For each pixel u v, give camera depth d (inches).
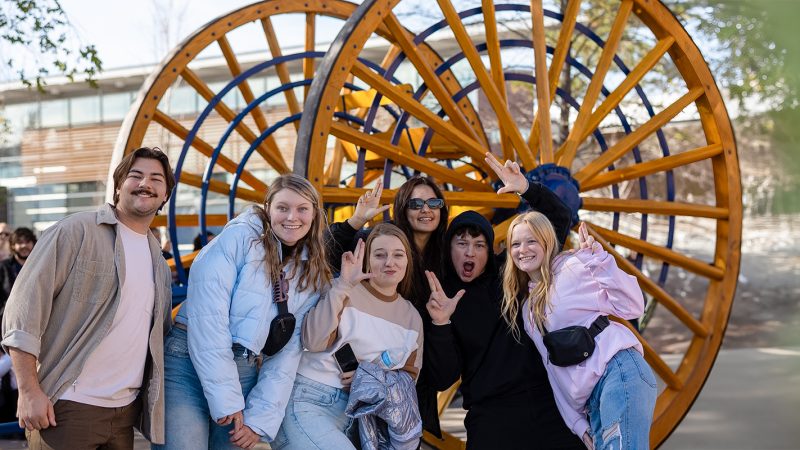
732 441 262.2
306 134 204.7
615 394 139.3
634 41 565.3
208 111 278.5
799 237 710.5
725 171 268.7
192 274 136.8
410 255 154.3
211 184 318.3
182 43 289.0
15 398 253.0
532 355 155.7
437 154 297.4
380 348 146.9
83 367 126.8
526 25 551.2
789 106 552.1
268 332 137.5
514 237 153.9
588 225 248.8
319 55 302.2
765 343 550.9
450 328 155.9
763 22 515.8
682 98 264.8
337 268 163.0
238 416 133.3
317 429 140.7
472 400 159.3
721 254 272.2
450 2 239.5
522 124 584.7
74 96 910.4
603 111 257.3
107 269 130.3
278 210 141.6
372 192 164.2
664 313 656.4
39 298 123.6
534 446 153.9
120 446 134.0
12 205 922.7
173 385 138.5
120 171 136.9
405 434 145.6
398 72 759.7
